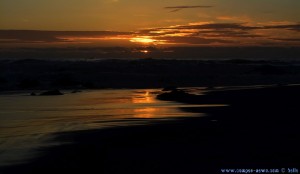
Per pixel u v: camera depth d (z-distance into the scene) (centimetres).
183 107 2664
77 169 1155
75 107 2834
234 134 1614
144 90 4481
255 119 2022
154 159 1240
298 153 1255
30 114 2466
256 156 1230
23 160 1270
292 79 5925
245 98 3098
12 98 3597
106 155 1315
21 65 7075
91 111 2570
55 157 1304
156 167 1145
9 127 1966
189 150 1348
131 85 5188
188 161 1200
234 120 2006
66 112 2545
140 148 1409
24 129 1892
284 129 1700
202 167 1128
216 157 1236
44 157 1306
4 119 2255
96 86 5000
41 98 3591
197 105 2758
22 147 1466
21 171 1148
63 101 3300
